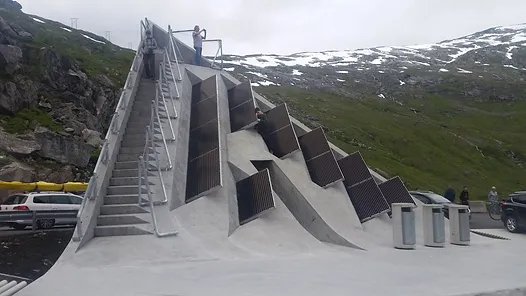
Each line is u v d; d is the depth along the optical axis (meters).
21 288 7.26
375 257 10.58
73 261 9.15
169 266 9.07
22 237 14.61
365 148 50.41
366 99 82.19
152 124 12.77
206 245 10.40
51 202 18.41
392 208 12.35
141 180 11.79
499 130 75.31
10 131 25.23
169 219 11.09
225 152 13.84
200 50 20.31
